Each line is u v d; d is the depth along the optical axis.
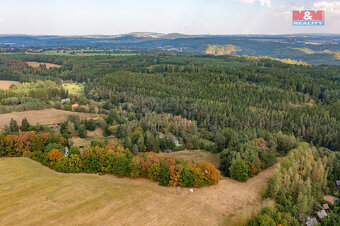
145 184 83.94
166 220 66.69
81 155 93.12
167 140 129.75
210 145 130.62
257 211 70.31
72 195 74.19
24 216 64.12
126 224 64.00
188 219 67.88
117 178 86.88
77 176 86.44
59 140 110.06
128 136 128.12
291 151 101.06
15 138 100.75
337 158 107.88
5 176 83.06
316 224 70.38
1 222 61.56
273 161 104.38
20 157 98.00
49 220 63.34
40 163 94.25
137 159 88.88
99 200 72.69
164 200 75.38
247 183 90.12
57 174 87.12
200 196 79.44
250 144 108.00
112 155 90.25
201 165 89.44
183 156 118.88
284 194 78.38
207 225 66.31
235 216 70.88
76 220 64.06
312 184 86.81
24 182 79.81
